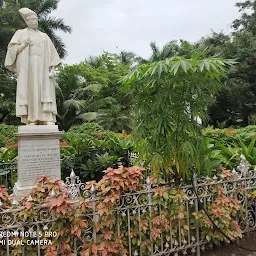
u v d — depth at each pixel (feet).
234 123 78.33
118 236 8.42
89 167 19.10
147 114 9.96
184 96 9.48
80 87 66.69
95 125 38.83
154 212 9.21
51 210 7.68
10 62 14.85
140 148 10.46
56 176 14.80
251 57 58.18
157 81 9.06
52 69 15.78
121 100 60.23
